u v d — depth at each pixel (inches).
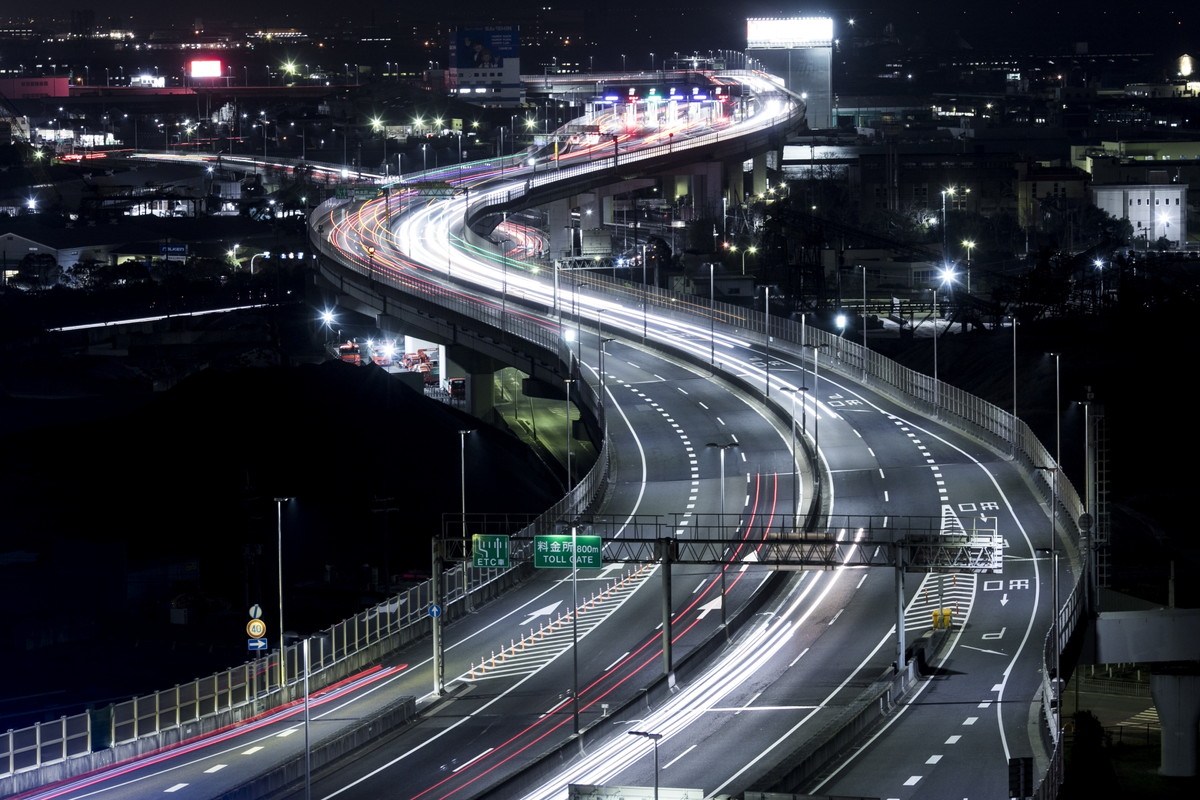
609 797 4662.9
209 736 6122.1
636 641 7140.8
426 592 7637.8
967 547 6304.1
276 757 5777.6
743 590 7829.7
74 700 7682.1
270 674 6638.8
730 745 5733.3
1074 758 6309.1
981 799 4970.5
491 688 6643.7
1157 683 7091.5
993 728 5757.9
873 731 5802.2
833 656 6835.6
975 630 7091.5
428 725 6220.5
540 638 7298.2
